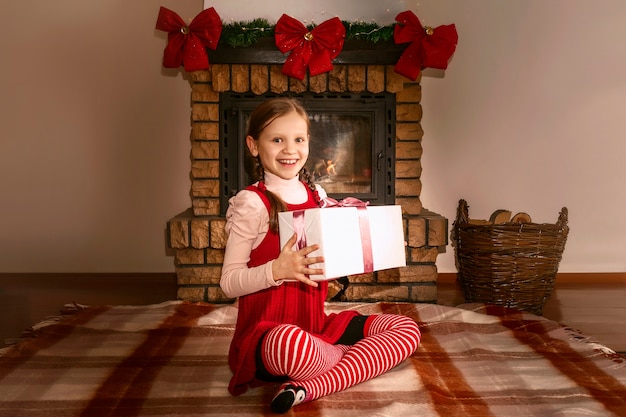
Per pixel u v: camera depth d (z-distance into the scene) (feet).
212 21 8.08
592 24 10.39
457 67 10.55
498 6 10.45
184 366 5.41
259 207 4.63
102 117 10.60
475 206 10.75
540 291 7.87
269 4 8.52
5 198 10.66
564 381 4.97
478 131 10.64
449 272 10.75
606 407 4.40
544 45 10.46
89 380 5.03
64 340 6.13
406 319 5.31
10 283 10.05
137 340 6.17
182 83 10.58
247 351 4.48
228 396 4.71
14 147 10.59
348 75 8.55
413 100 8.69
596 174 10.59
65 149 10.62
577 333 6.33
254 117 4.84
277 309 4.75
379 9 8.55
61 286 9.82
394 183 8.75
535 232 7.70
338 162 8.88
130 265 10.83
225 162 8.64
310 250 4.35
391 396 4.65
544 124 10.58
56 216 10.72
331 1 8.54
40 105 10.53
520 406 4.47
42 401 4.59
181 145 10.68
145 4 10.46
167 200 10.77
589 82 10.47
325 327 5.19
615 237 10.65
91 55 10.50
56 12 10.43
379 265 4.85
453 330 6.49
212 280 8.54
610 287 9.95
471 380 5.04
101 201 10.75
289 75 8.35
